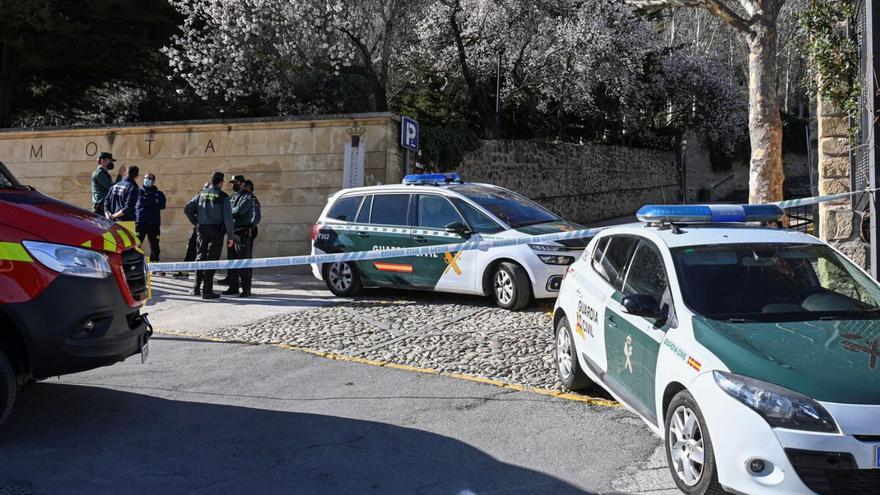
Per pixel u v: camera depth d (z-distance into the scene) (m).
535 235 9.80
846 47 8.77
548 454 5.13
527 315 9.52
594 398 6.32
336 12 18.70
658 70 30.48
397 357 7.73
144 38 20.86
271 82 20.86
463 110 24.47
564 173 23.30
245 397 6.43
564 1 22.28
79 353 5.11
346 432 5.55
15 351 5.17
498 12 21.25
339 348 8.13
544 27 22.20
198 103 22.47
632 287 5.52
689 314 4.70
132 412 5.99
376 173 15.41
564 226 10.43
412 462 4.99
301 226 15.93
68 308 5.06
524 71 23.23
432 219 10.61
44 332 4.98
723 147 37.00
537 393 6.48
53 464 4.86
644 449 5.20
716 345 4.29
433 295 11.23
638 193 29.36
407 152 15.87
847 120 8.88
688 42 34.09
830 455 3.71
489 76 23.14
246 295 11.51
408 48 22.23
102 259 5.34
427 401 6.29
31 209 5.32
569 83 23.42
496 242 9.10
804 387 3.86
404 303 10.60
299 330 9.02
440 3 20.97
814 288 5.07
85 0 19.38
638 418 5.83
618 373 5.41
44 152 17.19
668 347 4.63
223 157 16.31
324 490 4.53
